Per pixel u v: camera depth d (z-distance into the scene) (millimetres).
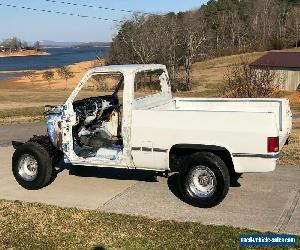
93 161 7719
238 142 6648
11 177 8961
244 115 6605
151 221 6461
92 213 6828
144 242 5797
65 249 5676
